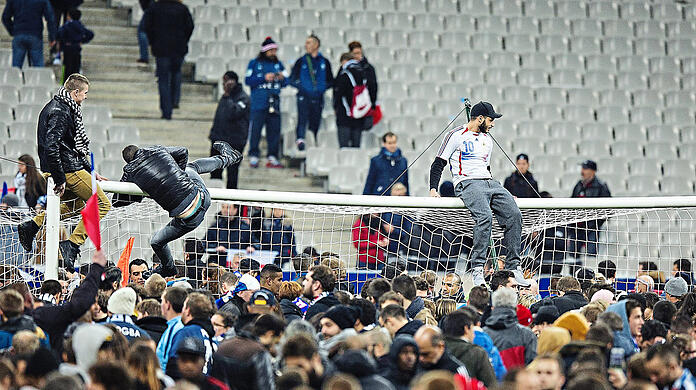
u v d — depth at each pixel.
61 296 29.16
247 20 69.00
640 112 68.19
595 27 73.62
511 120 65.06
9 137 56.81
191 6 68.69
